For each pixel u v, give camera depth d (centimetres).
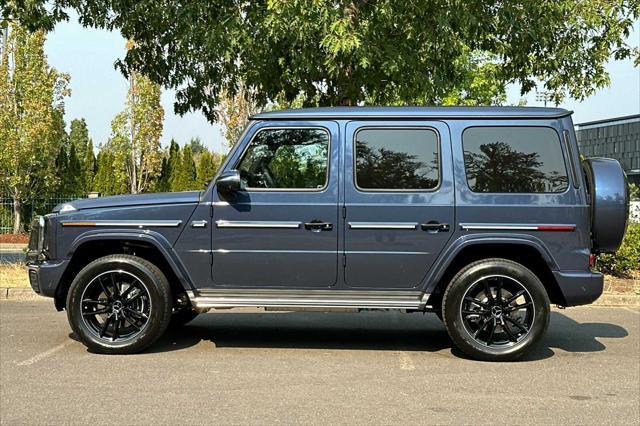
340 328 802
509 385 555
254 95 1105
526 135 634
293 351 673
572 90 1114
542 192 627
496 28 985
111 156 3400
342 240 630
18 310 905
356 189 633
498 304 627
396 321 851
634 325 834
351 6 892
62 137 3244
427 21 903
